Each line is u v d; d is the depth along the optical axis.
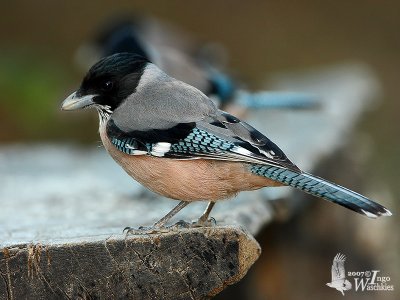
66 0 22.30
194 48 17.75
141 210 10.28
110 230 8.33
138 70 8.61
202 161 7.97
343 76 20.44
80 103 8.61
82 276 7.39
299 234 11.88
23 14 21.80
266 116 15.87
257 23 23.38
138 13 22.38
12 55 19.05
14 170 14.09
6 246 7.39
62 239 7.57
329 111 15.95
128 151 8.12
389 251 12.41
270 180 7.84
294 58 22.64
